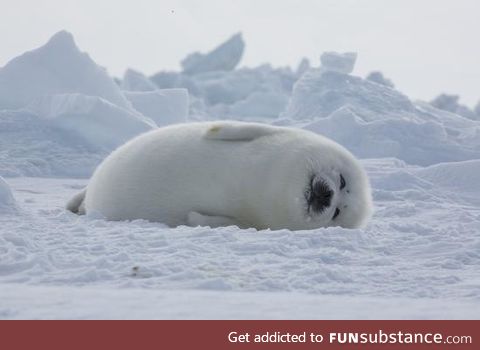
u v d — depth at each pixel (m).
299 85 67.56
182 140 21.92
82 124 51.34
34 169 45.28
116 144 51.84
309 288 13.08
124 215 21.83
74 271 13.51
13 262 13.86
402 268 15.95
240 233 18.47
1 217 21.22
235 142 21.47
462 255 17.59
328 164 20.69
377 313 10.08
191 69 133.88
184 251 15.59
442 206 29.64
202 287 12.48
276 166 20.56
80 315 9.20
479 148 53.91
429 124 54.03
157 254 15.35
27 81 56.34
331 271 14.17
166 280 12.95
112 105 51.88
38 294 10.41
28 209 24.16
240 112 104.81
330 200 20.22
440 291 13.41
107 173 22.36
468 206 32.19
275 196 20.44
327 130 53.19
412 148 52.41
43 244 16.23
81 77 57.28
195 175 21.23
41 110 53.66
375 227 22.03
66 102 51.72
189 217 20.84
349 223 21.06
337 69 70.69
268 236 18.05
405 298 12.63
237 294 11.40
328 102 64.81
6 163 45.00
